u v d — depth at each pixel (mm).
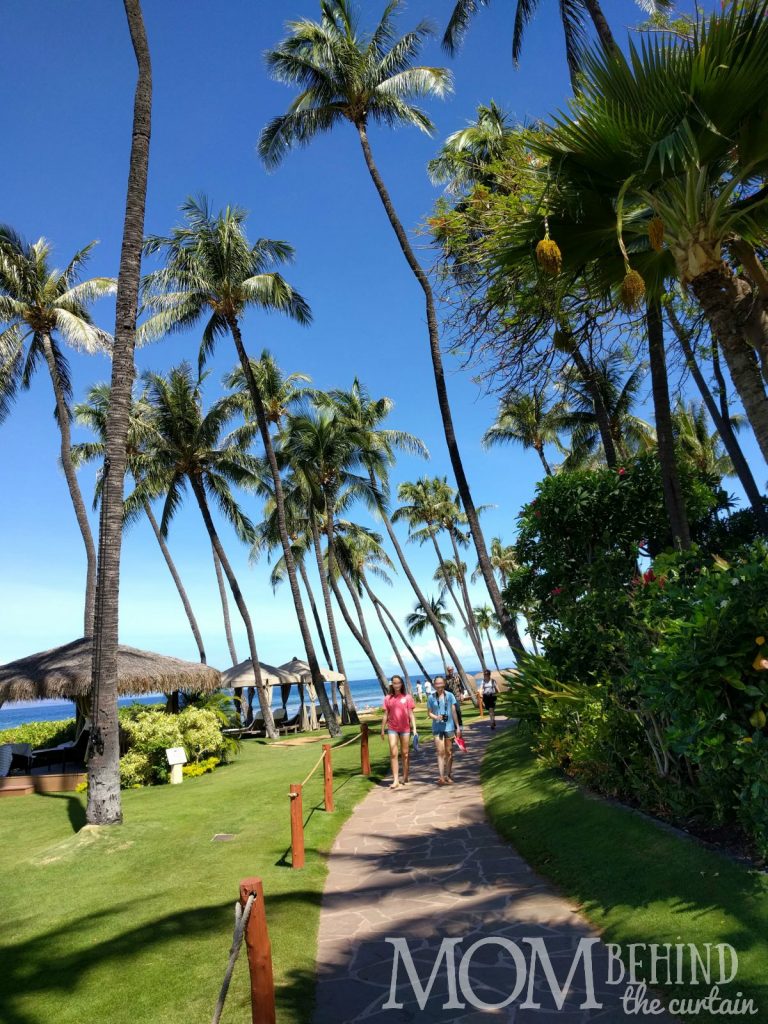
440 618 64125
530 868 6047
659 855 5141
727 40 4438
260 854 7332
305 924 5203
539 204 5523
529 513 12461
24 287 21422
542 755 9562
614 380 23094
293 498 32875
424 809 9102
